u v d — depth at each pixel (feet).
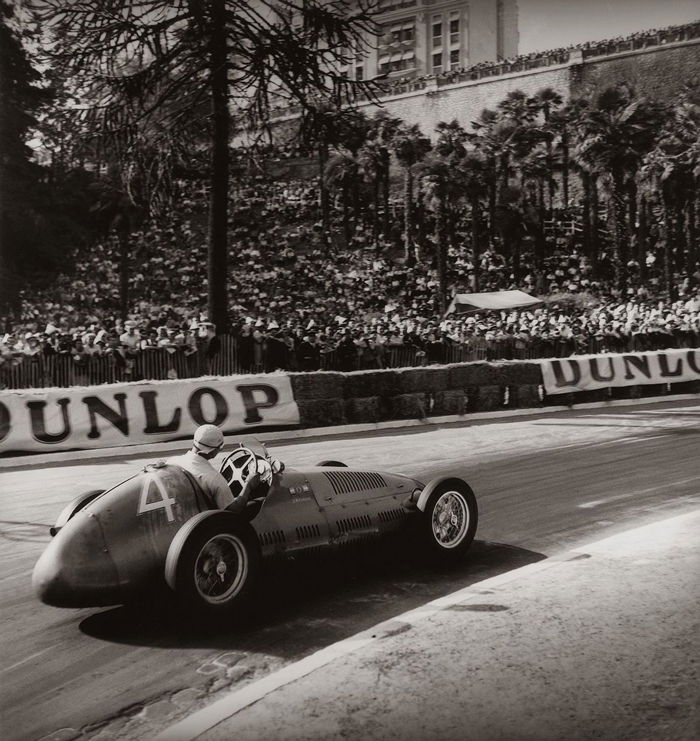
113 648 16.96
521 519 27.12
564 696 13.65
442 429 50.26
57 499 30.91
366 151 171.63
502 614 17.42
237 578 17.72
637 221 179.63
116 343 53.57
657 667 14.61
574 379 62.49
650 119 159.94
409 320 87.86
